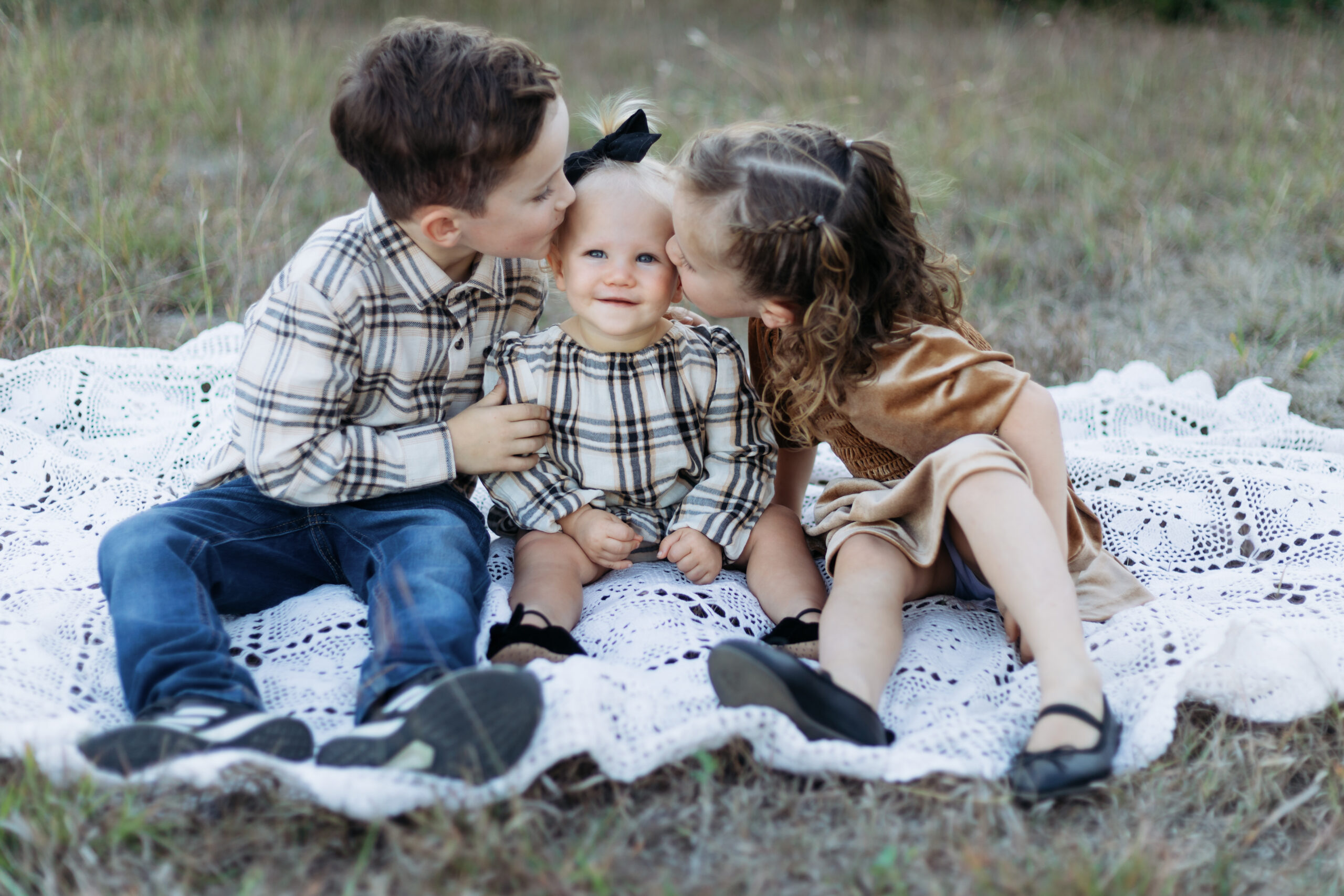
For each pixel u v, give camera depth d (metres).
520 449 2.08
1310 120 5.60
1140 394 2.94
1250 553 2.31
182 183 4.46
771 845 1.48
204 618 1.77
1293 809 1.56
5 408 2.74
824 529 2.12
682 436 2.13
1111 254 4.16
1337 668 1.75
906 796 1.57
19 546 2.21
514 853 1.42
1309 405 3.06
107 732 1.50
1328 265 3.98
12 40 5.41
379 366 2.04
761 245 1.86
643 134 2.04
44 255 3.46
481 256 2.09
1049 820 1.55
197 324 3.41
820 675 1.66
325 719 1.75
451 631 1.73
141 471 2.62
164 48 5.90
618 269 1.98
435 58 1.87
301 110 5.59
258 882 1.39
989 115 5.82
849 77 6.34
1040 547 1.74
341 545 2.07
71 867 1.39
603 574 2.20
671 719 1.70
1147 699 1.68
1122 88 6.52
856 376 1.95
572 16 8.62
